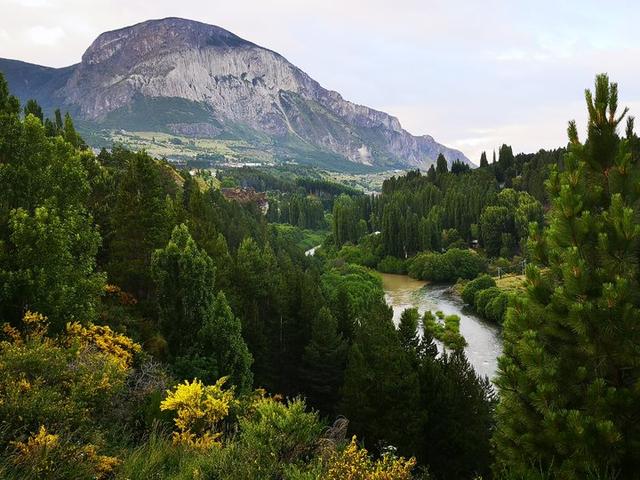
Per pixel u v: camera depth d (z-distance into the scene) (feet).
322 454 29.48
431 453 87.66
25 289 57.36
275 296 139.64
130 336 83.71
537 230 32.68
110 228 117.70
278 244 331.57
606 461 23.99
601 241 27.07
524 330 29.66
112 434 37.78
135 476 29.91
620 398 24.72
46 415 30.19
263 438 30.89
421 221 386.32
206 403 46.96
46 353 37.27
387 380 86.74
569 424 24.70
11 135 63.72
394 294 289.33
